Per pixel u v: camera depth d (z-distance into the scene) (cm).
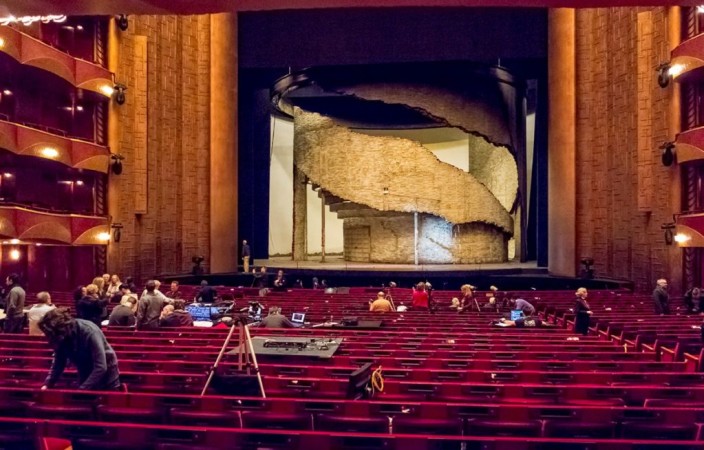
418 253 2809
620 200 2259
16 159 1939
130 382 639
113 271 2206
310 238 3356
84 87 2069
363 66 2905
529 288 2430
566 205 2434
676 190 1933
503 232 2861
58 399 515
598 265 2386
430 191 2609
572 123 2425
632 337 1066
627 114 2209
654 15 2059
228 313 1288
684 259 1898
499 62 2877
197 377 628
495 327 1199
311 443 401
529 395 609
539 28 2750
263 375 673
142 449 403
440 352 848
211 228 2606
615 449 384
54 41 2131
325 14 2836
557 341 983
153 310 1095
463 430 481
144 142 2328
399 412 517
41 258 2164
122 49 2298
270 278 2531
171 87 2497
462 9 2775
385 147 2638
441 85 2734
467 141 3175
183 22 2561
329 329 1136
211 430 405
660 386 626
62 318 500
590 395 604
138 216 2344
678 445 379
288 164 3394
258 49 2870
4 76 1948
